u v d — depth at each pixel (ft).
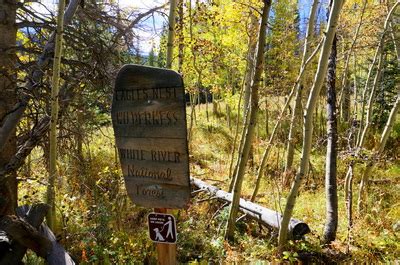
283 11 39.17
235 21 30.09
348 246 17.13
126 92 7.41
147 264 15.65
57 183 17.06
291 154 30.25
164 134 7.09
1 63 16.48
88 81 18.93
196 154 45.01
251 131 18.28
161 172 7.32
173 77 6.78
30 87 16.67
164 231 7.70
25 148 16.47
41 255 11.37
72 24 19.75
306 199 27.96
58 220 17.02
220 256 16.97
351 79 52.11
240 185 19.06
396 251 16.80
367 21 29.04
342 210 24.16
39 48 18.33
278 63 41.86
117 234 16.46
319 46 20.85
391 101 48.49
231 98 53.42
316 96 15.40
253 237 20.70
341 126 47.83
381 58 27.63
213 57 31.76
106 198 18.39
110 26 20.06
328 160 19.61
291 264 15.99
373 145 43.09
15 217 10.66
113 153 28.35
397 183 30.25
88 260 14.64
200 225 20.49
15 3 16.90
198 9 24.52
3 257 11.15
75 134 19.57
